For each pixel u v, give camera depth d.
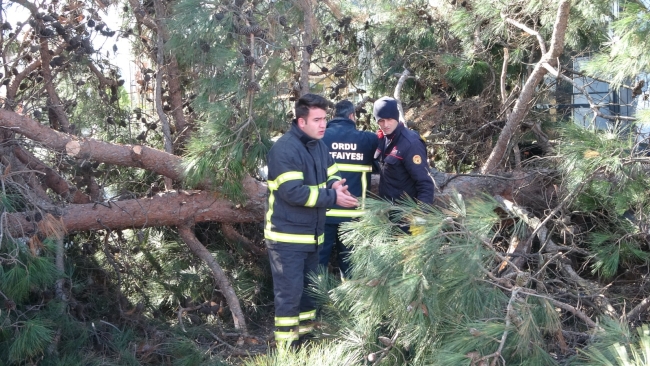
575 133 3.50
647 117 3.50
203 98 3.98
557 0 4.26
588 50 4.91
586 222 4.17
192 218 4.32
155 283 4.55
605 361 2.29
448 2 5.47
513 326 2.49
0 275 3.16
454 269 2.59
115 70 5.07
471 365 2.38
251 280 4.64
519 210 3.88
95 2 4.59
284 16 4.15
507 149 4.80
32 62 4.74
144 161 4.18
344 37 5.46
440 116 5.25
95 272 4.40
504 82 5.00
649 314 3.45
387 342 2.84
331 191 3.38
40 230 3.47
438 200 4.16
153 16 4.68
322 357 2.73
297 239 3.45
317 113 3.42
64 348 3.51
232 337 4.08
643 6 3.40
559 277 3.63
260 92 3.87
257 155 3.92
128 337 3.80
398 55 5.61
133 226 4.28
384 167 3.95
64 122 4.56
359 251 2.79
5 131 3.99
